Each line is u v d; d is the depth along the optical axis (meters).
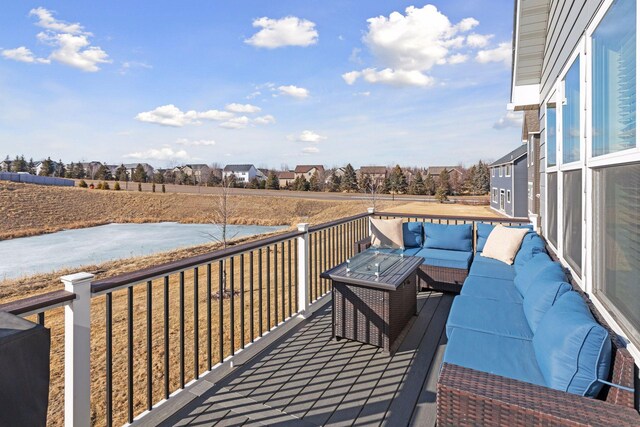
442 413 1.43
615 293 1.88
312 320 3.53
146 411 2.05
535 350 1.90
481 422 1.36
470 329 2.34
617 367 1.44
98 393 3.45
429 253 4.55
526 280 2.73
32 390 1.04
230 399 2.23
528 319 2.32
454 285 4.13
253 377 2.48
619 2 1.84
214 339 4.71
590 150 2.31
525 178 19.86
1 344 0.98
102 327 5.33
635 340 1.60
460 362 1.94
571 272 2.91
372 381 2.43
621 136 1.81
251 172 66.00
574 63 2.88
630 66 1.69
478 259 4.19
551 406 1.29
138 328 5.25
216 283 8.23
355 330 2.96
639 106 1.55
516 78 5.18
